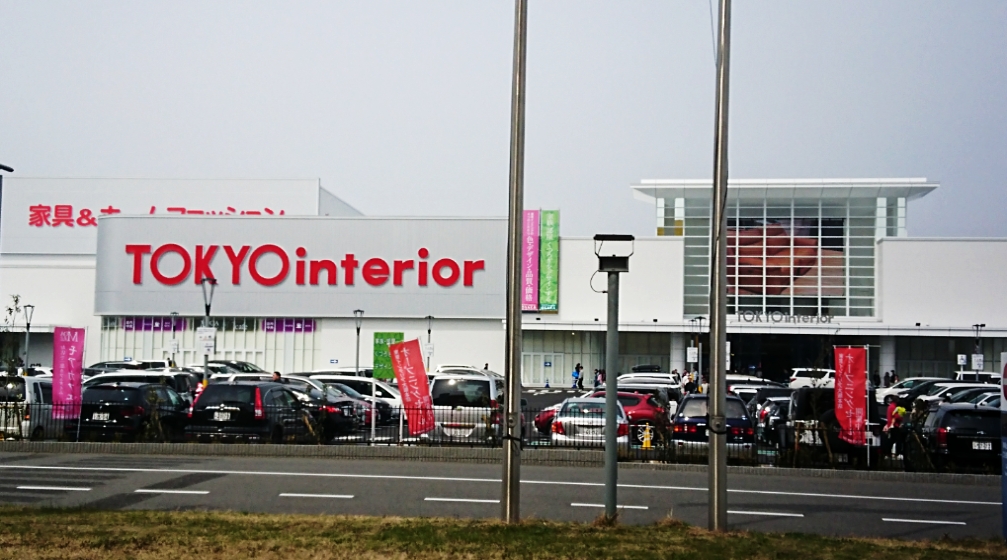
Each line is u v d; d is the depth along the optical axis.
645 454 21.44
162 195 77.56
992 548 11.05
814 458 21.08
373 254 62.69
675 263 60.66
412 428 22.70
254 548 9.84
